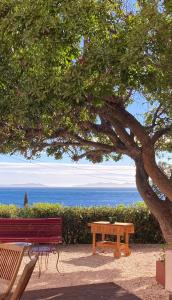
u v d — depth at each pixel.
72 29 6.25
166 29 5.93
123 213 15.66
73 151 10.45
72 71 6.20
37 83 6.31
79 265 11.73
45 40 6.32
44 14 6.26
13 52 6.59
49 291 5.10
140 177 8.45
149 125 9.69
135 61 5.96
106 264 11.88
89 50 6.30
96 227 13.36
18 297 4.41
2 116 7.02
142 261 12.27
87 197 100.75
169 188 7.72
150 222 15.73
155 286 9.20
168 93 6.44
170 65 6.01
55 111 6.79
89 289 5.16
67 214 15.55
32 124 6.97
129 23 6.55
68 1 6.26
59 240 12.57
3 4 6.72
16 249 5.09
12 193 116.19
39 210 15.59
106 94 6.38
